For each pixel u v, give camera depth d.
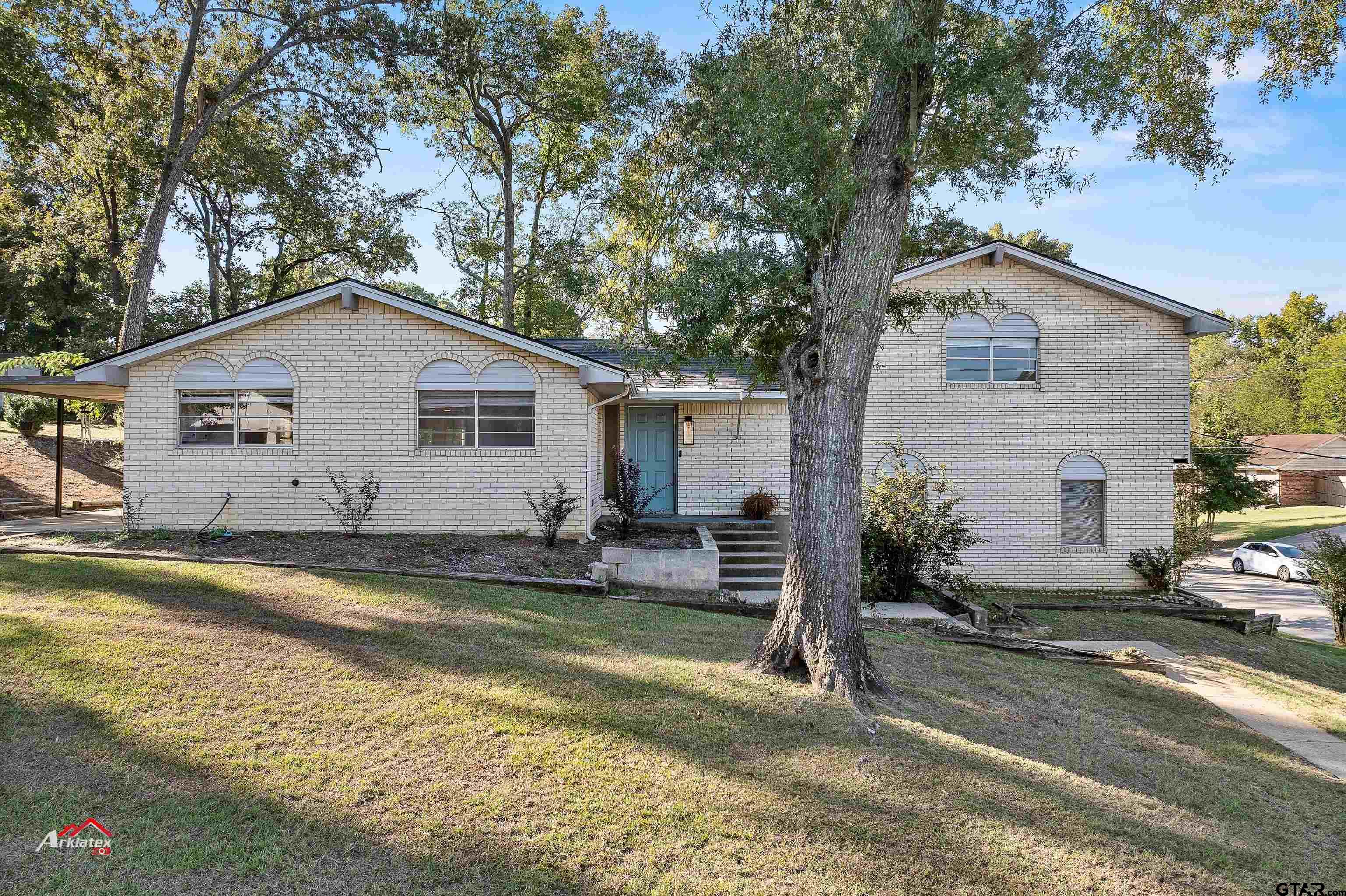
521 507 12.77
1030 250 15.62
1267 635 13.80
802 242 7.57
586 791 4.69
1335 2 9.23
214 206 29.97
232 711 5.38
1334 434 53.12
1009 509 15.85
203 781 4.50
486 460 12.70
